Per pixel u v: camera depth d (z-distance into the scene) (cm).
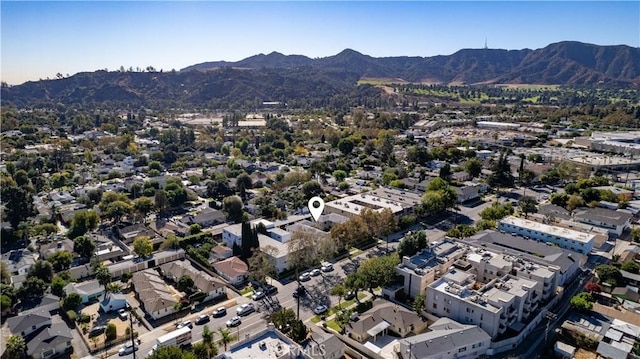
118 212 16012
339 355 8688
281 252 12744
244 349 7444
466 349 8519
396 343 9069
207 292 10950
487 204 19000
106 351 8869
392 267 10994
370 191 19862
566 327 9412
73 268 12275
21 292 10544
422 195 18675
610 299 10681
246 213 16538
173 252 13338
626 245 14325
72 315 9950
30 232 14888
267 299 10956
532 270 10706
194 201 19550
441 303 9850
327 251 12225
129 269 12206
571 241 13388
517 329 9338
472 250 12062
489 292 9675
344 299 10919
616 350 8638
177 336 8731
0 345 8850
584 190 18512
